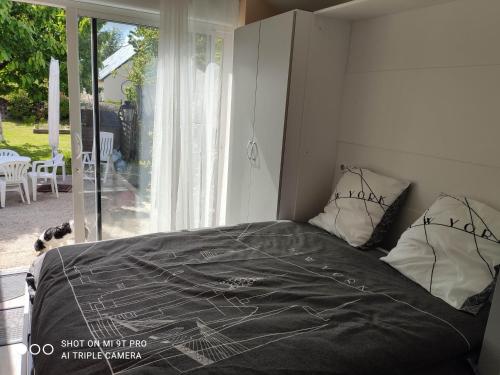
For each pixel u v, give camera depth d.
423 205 2.10
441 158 1.99
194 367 1.05
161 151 3.02
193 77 3.03
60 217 4.79
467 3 1.82
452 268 1.59
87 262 1.71
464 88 1.86
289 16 2.41
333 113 2.64
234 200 3.21
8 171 5.00
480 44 1.78
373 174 2.32
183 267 1.73
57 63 5.39
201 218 3.32
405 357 1.19
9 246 3.80
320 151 2.67
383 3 2.05
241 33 2.95
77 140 2.88
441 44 1.96
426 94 2.05
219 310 1.38
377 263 1.90
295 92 2.50
